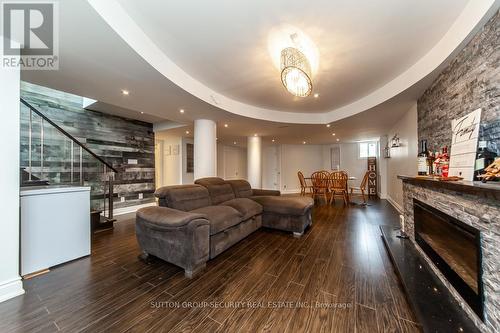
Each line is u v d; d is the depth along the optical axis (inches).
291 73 82.7
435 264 70.1
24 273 76.1
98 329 51.1
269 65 96.9
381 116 158.2
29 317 55.2
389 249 91.0
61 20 55.2
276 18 66.2
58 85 97.3
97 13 52.9
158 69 82.9
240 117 156.8
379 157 267.9
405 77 104.1
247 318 54.7
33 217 79.1
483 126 61.5
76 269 82.2
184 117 157.9
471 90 67.6
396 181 191.2
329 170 330.6
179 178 247.8
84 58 73.9
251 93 133.6
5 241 62.7
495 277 42.8
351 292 65.6
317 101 149.9
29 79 91.0
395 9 63.0
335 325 52.0
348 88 125.1
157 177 262.1
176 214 81.7
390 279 72.9
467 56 69.1
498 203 42.1
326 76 108.5
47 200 83.2
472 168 60.7
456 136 71.6
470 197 51.9
